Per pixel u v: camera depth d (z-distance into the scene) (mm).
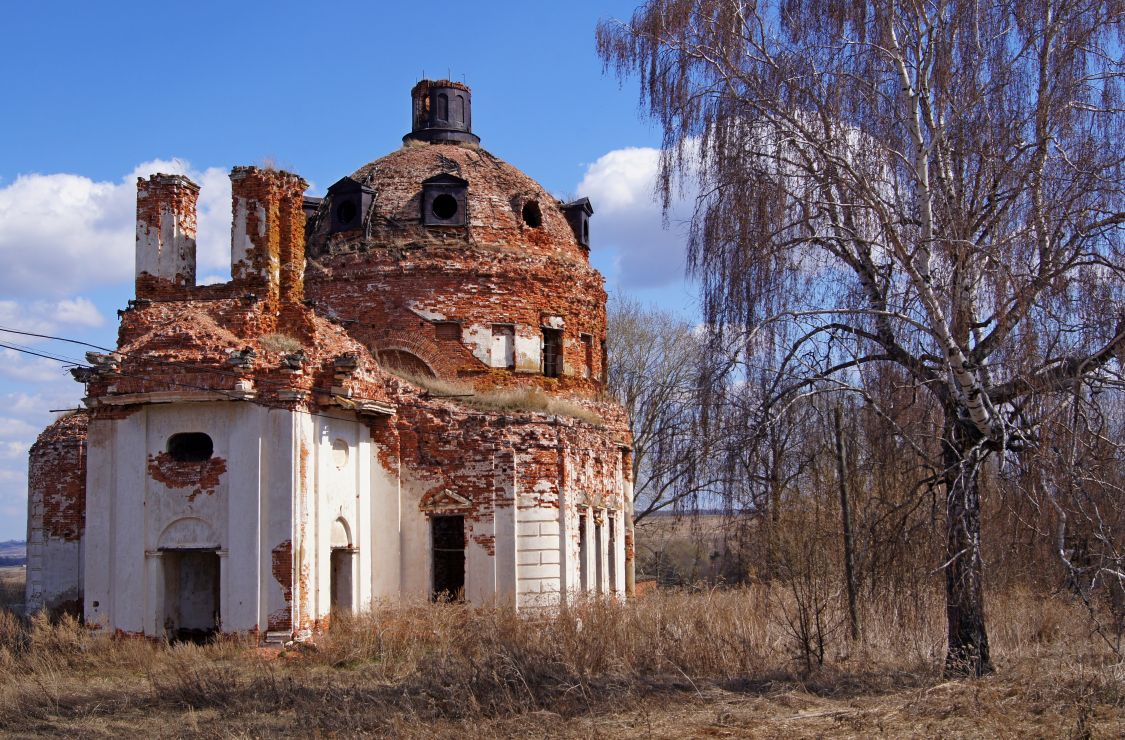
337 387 25812
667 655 20828
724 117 17391
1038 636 22719
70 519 31047
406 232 34531
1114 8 16281
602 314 38250
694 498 16547
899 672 19125
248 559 24188
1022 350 15695
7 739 16219
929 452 17797
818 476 18719
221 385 24516
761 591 20906
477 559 28109
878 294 17297
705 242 17109
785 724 15500
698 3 17906
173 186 27875
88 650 23375
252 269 26844
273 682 19312
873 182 16984
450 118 38438
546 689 17906
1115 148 16250
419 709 17234
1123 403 16281
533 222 36406
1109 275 15766
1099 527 16031
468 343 33719
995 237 16297
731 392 16391
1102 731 14273
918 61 17094
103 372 24938
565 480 29016
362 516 27844
